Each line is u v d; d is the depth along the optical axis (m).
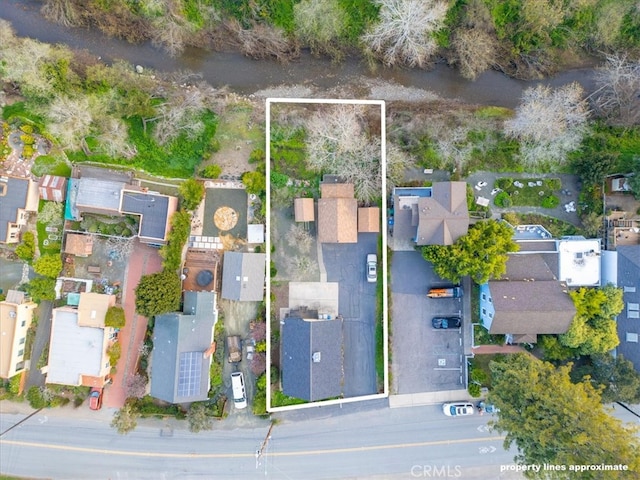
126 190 28.42
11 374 28.28
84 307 28.20
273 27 30.28
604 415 23.84
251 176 29.11
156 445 30.02
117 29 30.19
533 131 29.78
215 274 29.53
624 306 29.23
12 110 29.55
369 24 29.95
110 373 29.36
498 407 26.61
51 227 29.45
